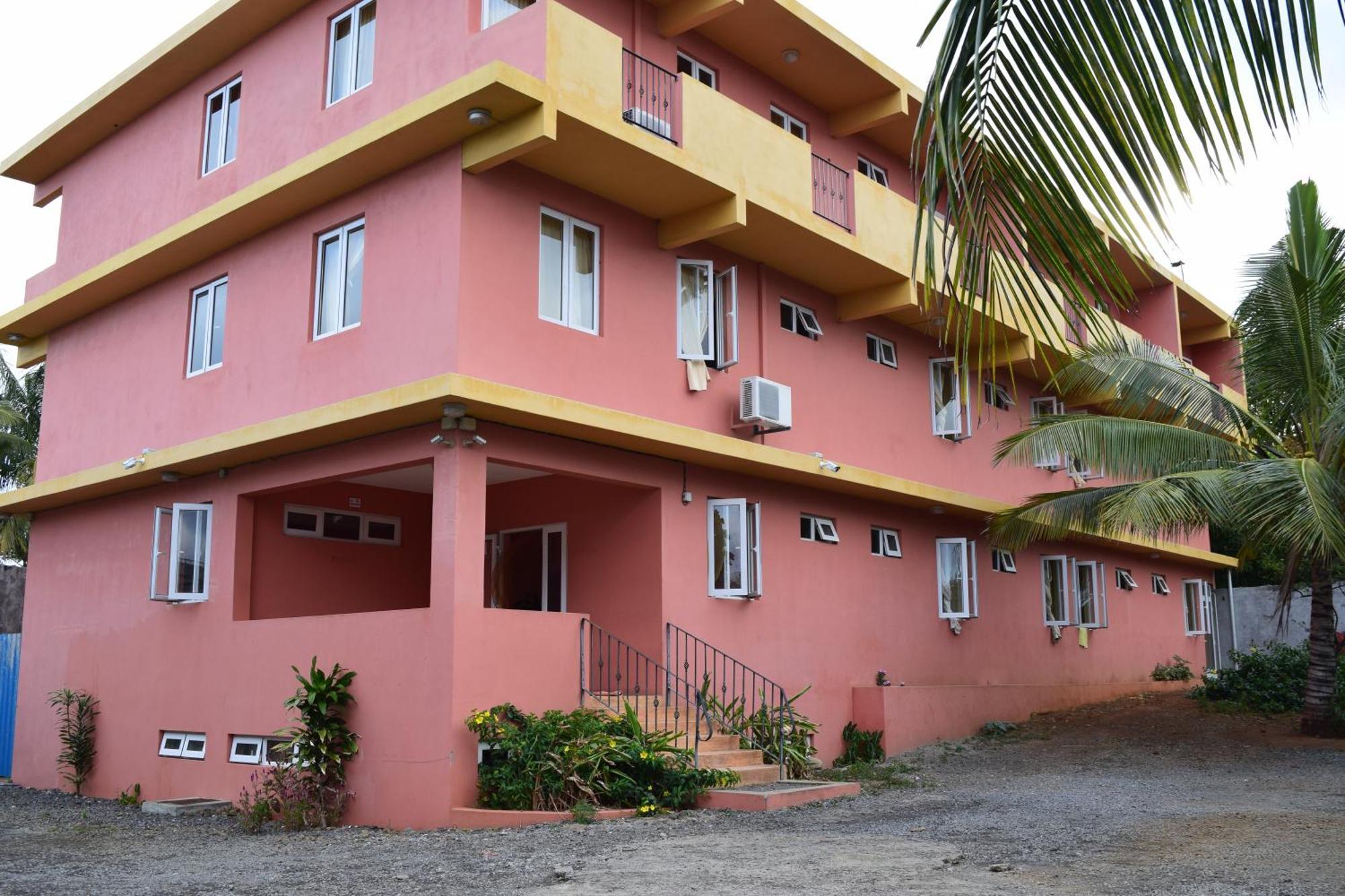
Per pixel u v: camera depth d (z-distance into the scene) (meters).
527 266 12.19
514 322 11.92
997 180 3.17
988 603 19.38
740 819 10.31
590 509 14.07
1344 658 20.70
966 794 12.09
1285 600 17.70
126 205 16.48
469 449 11.45
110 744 14.98
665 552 13.33
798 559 15.39
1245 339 16.62
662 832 9.62
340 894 7.60
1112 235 3.05
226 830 11.45
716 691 13.55
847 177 15.34
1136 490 15.27
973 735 17.34
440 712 10.84
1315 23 2.72
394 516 15.37
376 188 12.58
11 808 13.91
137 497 15.38
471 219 11.66
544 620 11.82
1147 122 2.92
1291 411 16.66
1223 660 29.83
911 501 17.17
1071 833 9.05
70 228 17.61
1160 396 16.95
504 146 11.25
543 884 7.55
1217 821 9.52
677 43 15.14
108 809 13.64
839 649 15.81
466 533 11.26
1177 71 2.86
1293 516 13.80
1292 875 7.03
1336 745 15.81
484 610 11.24
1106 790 12.22
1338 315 15.66
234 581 13.43
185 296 15.02
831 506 16.17
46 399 17.48
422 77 12.36
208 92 15.34
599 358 12.80
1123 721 18.67
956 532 18.88
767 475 14.83
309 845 10.15
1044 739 17.08
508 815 10.37
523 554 14.82
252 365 13.67
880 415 17.14
